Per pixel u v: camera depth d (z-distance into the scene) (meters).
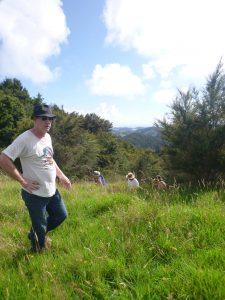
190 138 10.66
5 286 3.28
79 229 4.87
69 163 25.94
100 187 9.71
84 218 5.70
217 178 9.77
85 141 28.56
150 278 3.26
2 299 3.07
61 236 4.76
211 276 2.98
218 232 4.05
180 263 3.42
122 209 5.39
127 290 3.05
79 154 26.84
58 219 4.46
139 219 4.76
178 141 10.87
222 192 6.46
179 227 4.36
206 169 10.36
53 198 4.39
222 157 9.81
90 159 28.28
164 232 4.31
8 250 4.24
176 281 3.04
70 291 3.14
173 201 5.95
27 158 4.07
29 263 3.81
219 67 11.16
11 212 6.48
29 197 4.09
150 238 4.19
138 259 3.66
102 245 4.05
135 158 34.47
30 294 3.06
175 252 3.75
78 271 3.52
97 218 5.60
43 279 3.33
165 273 3.28
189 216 4.67
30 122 31.02
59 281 3.32
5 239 4.64
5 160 3.85
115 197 6.61
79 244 4.22
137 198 5.93
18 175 3.92
